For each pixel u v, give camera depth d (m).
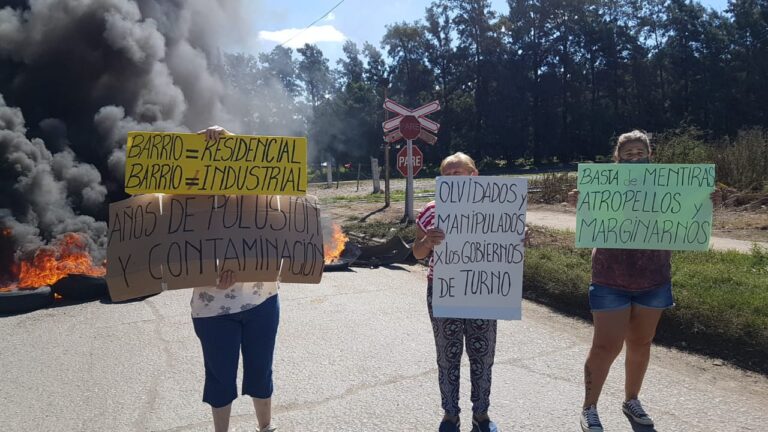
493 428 3.69
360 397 4.46
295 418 4.12
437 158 70.06
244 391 3.63
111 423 4.11
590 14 70.69
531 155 72.38
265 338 3.59
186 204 3.53
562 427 3.91
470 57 70.75
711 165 3.69
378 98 70.38
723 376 4.74
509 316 3.64
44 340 6.06
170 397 4.53
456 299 3.66
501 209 3.65
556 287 6.91
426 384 4.69
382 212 16.73
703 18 72.50
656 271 3.73
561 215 15.05
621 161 3.98
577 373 4.86
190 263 3.35
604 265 3.78
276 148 3.59
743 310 5.31
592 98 71.44
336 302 7.40
